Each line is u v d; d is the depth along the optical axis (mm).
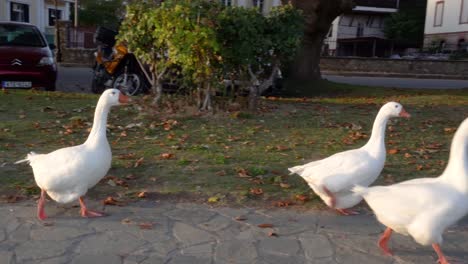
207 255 4121
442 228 3830
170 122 8922
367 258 4160
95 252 4121
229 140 7953
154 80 9766
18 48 12492
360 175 4691
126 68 12312
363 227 4789
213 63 9164
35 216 4824
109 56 13141
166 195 5441
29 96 11383
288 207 5223
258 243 4363
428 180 4188
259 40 9266
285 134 8578
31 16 35031
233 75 10023
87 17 36719
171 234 4504
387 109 4855
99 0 37344
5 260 3941
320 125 9484
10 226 4570
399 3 45688
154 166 6402
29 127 8383
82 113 9727
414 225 3865
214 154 7023
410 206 3863
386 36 44750
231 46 9125
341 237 4547
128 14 9125
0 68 11969
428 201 3822
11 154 6766
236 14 9008
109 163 4957
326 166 4785
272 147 7566
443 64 29312
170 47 8734
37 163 4738
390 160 6992
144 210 5047
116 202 5227
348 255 4199
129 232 4523
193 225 4707
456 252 4312
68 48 27891
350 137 8438
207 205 5203
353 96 14812
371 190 4148
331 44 44344
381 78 27016
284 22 9953
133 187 5668
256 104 10430
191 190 5582
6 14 32688
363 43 44188
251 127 8938
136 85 12367
